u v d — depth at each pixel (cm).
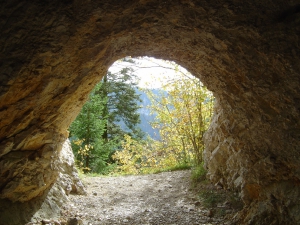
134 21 346
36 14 268
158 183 837
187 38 396
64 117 506
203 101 899
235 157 584
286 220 391
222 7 304
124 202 659
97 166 1215
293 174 387
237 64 372
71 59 352
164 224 501
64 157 699
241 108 438
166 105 1066
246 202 494
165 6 321
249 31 315
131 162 1267
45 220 479
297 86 312
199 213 554
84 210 587
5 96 311
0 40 268
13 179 435
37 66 314
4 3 250
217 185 675
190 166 1027
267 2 281
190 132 986
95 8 294
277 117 364
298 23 274
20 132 406
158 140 1295
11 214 440
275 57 313
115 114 1758
